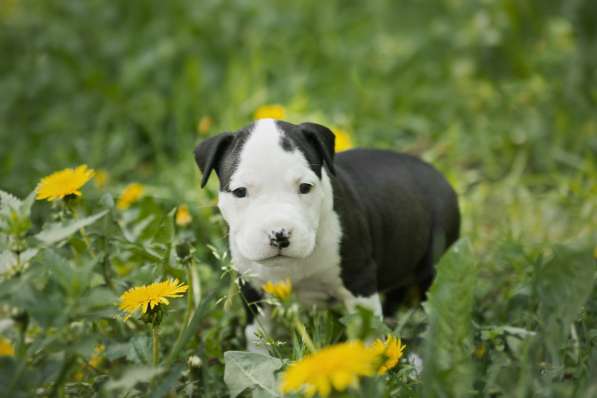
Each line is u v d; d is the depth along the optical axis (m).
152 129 9.32
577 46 10.19
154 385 3.95
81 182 4.63
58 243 4.72
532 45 10.64
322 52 10.93
